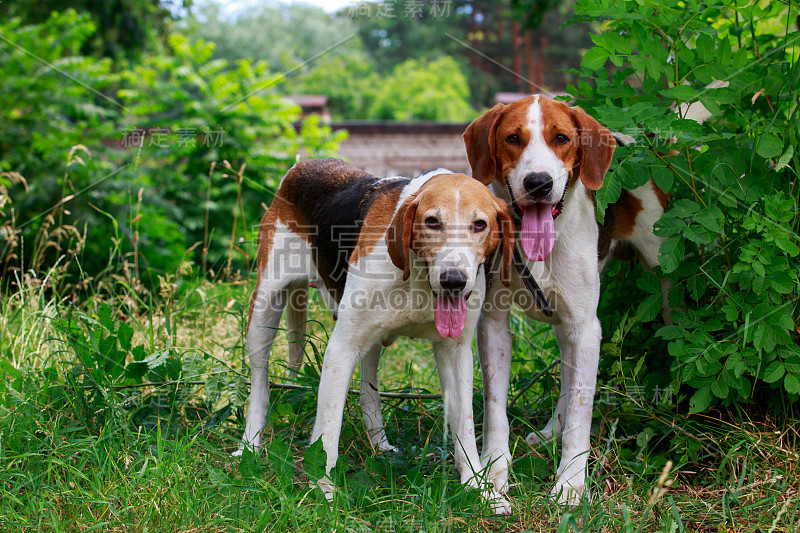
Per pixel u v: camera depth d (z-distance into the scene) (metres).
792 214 3.22
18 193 7.43
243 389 3.70
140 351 3.87
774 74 3.47
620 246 3.98
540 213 3.09
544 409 3.98
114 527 2.66
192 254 7.30
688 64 3.41
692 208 3.31
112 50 12.55
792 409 3.38
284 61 29.98
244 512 2.75
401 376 4.83
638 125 3.45
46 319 4.64
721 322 3.33
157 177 8.33
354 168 3.94
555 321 3.48
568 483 3.10
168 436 3.57
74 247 6.84
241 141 8.66
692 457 3.28
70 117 9.23
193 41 21.67
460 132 14.51
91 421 3.58
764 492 3.02
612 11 3.33
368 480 3.07
